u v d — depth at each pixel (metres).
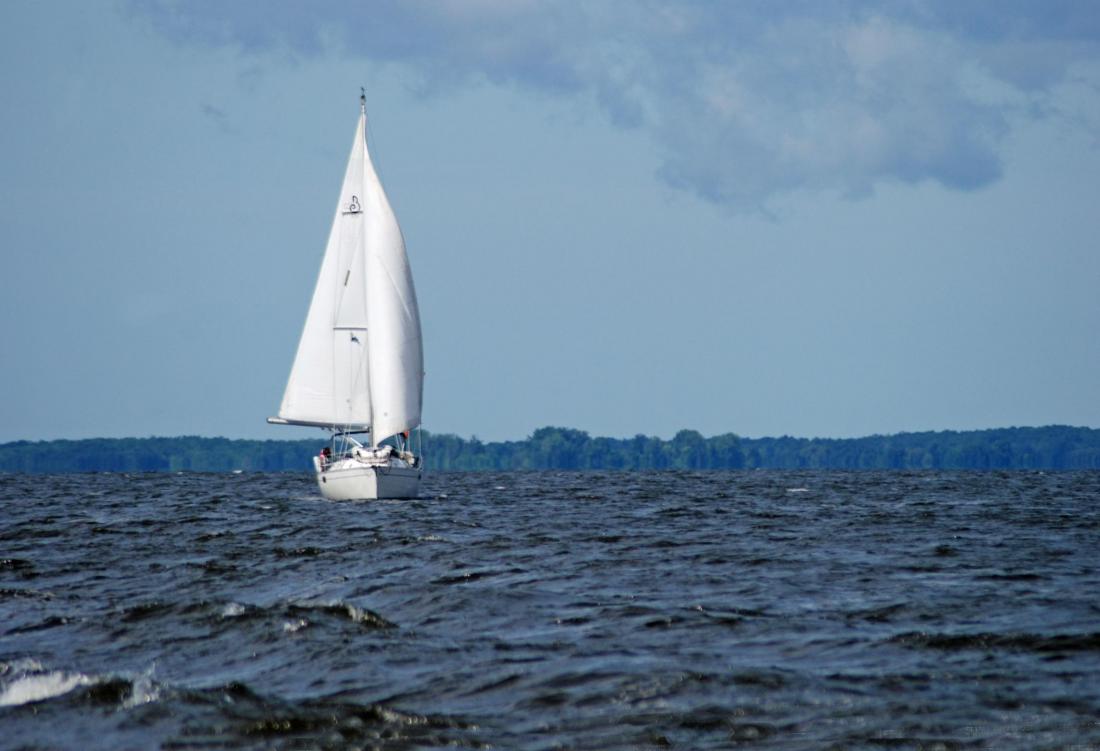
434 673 76.81
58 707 69.56
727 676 74.50
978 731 64.06
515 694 72.00
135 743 63.94
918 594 104.69
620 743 63.38
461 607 97.94
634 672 75.88
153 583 117.31
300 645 84.25
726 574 119.06
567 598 103.06
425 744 63.50
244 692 72.50
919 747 61.88
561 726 66.12
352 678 76.06
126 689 72.31
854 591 107.06
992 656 79.56
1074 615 93.19
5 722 67.31
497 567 125.56
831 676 74.75
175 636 88.06
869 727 65.00
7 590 110.31
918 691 71.38
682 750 62.22
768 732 64.56
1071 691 71.06
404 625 91.62
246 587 114.38
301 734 65.12
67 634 90.00
